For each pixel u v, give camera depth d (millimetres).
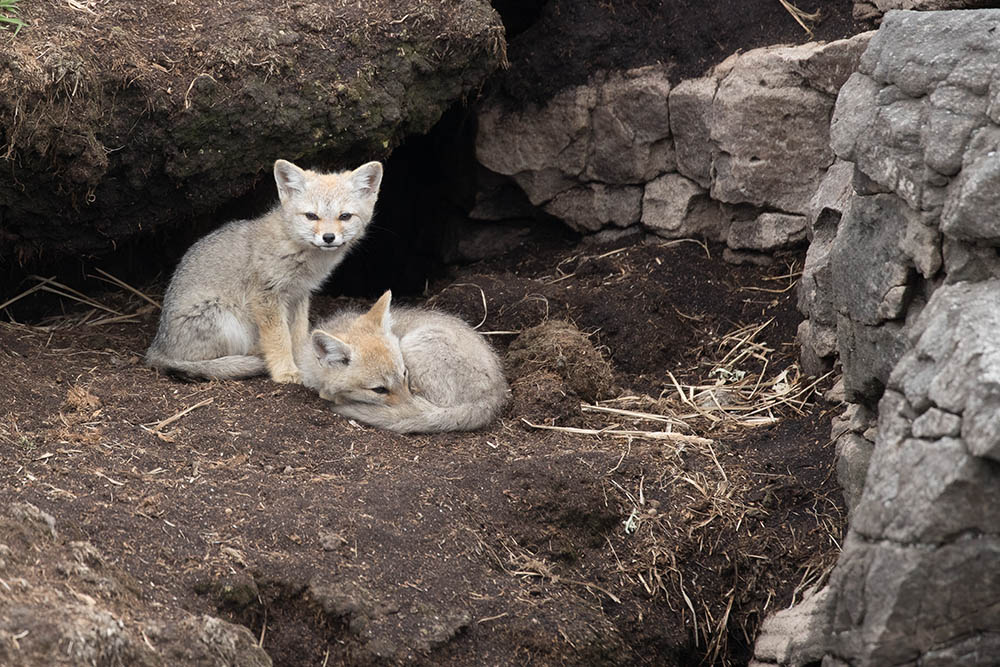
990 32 7113
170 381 11336
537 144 14688
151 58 11227
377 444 10219
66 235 11961
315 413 10578
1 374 10547
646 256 14125
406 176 16641
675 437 10852
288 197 11578
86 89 10789
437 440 10531
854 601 6598
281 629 7898
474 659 8133
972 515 5988
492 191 15281
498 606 8492
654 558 9539
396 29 12219
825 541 9594
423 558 8656
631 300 13297
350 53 12070
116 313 13469
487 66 12828
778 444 10812
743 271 13703
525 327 13055
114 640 6406
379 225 16984
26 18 10969
